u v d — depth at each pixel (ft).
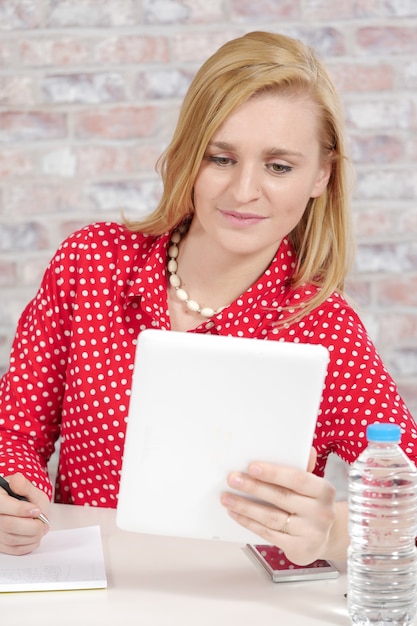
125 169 10.76
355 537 4.57
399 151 10.82
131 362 5.96
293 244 6.02
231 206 5.45
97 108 10.64
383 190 10.85
